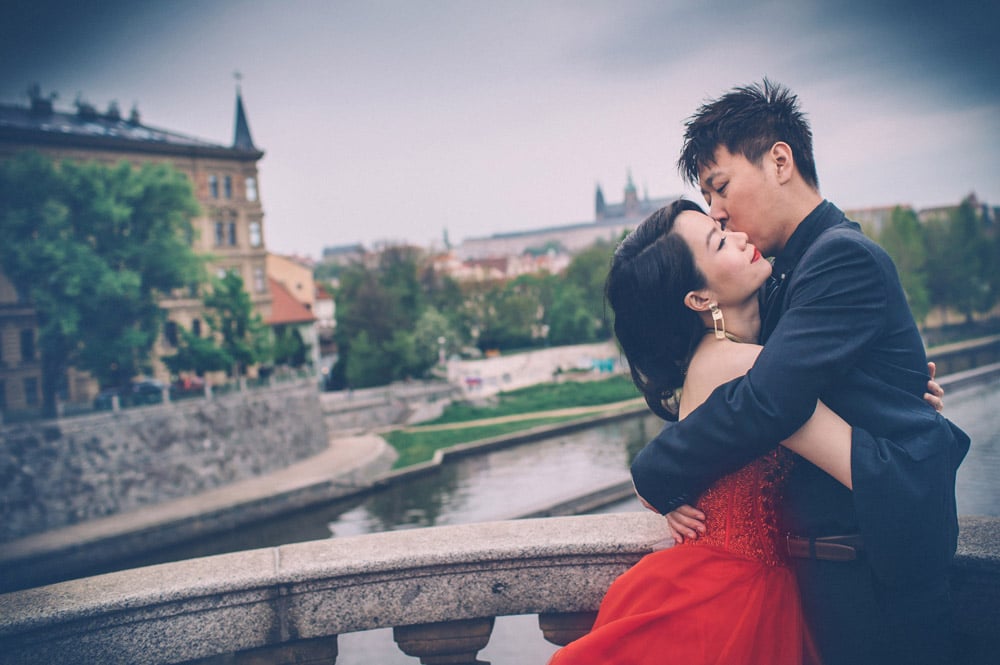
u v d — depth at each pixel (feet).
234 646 6.89
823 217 5.20
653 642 4.93
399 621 7.09
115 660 6.63
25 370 135.03
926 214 272.92
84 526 93.50
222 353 139.85
